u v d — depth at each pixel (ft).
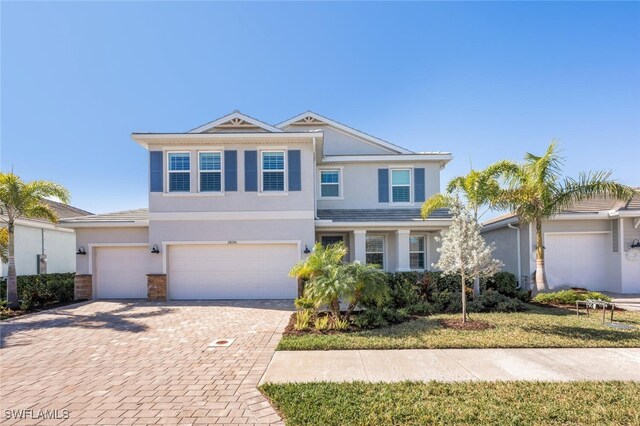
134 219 48.67
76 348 24.20
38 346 24.77
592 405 14.53
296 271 32.32
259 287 46.32
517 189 40.57
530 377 17.81
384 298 31.53
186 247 46.52
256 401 15.58
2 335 28.07
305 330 27.94
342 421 13.53
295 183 46.78
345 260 53.88
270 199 46.68
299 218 46.55
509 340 23.97
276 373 18.84
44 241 64.23
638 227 48.80
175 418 14.10
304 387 16.65
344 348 23.02
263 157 47.16
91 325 31.37
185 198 46.32
